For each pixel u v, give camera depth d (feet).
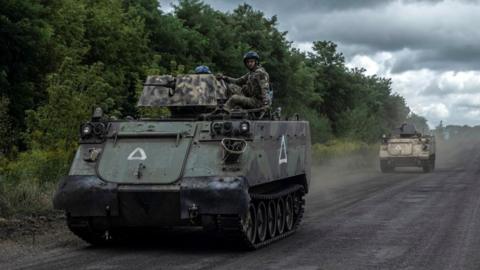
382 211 52.95
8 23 71.05
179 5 117.39
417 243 36.22
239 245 33.55
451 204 57.82
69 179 32.63
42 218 42.27
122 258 31.22
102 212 32.22
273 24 138.82
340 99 175.94
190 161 32.35
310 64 173.37
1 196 44.50
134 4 105.60
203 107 38.32
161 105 38.19
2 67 70.79
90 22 90.63
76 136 57.36
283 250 33.94
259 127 34.32
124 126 34.50
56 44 77.41
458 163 147.13
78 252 32.91
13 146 60.85
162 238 37.99
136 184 31.94
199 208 31.12
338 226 43.96
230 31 123.85
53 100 57.41
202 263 29.96
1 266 28.91
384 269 28.78
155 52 100.58
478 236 38.68
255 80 39.11
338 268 28.99
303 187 43.68
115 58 92.79
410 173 109.50
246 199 30.94
